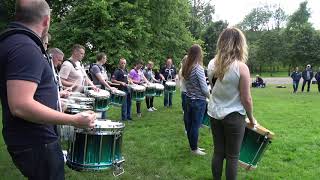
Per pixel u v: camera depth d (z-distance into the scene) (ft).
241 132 13.66
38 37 7.59
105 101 23.47
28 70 7.02
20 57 7.01
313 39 201.16
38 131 7.66
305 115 41.04
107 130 11.34
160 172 18.51
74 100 19.01
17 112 6.97
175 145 24.06
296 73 81.87
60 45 70.74
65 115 7.40
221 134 14.16
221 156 14.30
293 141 26.73
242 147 15.70
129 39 75.72
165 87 44.39
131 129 29.45
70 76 23.04
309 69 82.94
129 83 35.12
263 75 207.62
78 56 23.49
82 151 11.35
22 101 6.90
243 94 13.30
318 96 69.92
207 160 20.80
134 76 38.55
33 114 6.99
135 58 75.61
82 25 71.20
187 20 97.71
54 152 7.93
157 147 23.41
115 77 33.58
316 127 33.12
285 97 67.21
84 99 19.53
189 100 20.80
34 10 7.63
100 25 72.23
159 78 50.08
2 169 17.61
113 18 71.05
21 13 7.61
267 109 46.52
